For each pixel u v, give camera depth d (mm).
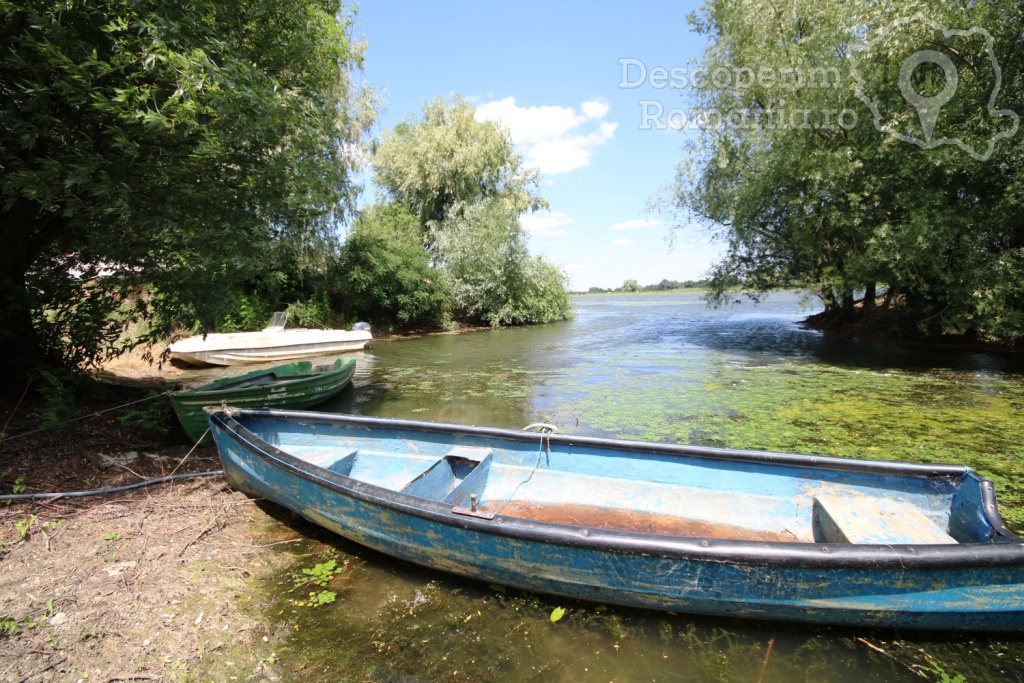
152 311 6707
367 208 22500
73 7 4438
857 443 6461
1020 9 9641
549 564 3051
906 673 2658
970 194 11305
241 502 4523
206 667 2711
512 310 23969
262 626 3029
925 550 2623
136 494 4531
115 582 3312
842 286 12961
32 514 3971
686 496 4066
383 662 2756
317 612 3156
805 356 13648
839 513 3332
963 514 3326
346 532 3730
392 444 4922
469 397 9492
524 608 3193
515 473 4469
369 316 20812
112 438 5676
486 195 25484
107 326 7105
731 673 2660
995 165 10305
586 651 2826
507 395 9617
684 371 11789
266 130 5621
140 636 2898
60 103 4875
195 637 2918
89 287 6598
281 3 5953
